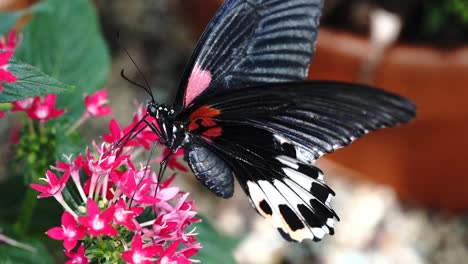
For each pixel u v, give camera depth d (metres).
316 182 0.43
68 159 0.40
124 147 0.41
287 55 0.43
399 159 0.62
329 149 0.42
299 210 0.44
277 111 0.42
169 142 0.42
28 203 0.44
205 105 0.42
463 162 0.62
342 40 0.59
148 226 0.40
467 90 0.58
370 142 0.62
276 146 0.43
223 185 0.43
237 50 0.43
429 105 0.59
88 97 0.44
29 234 0.45
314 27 0.42
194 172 0.43
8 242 0.44
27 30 0.49
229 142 0.43
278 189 0.44
